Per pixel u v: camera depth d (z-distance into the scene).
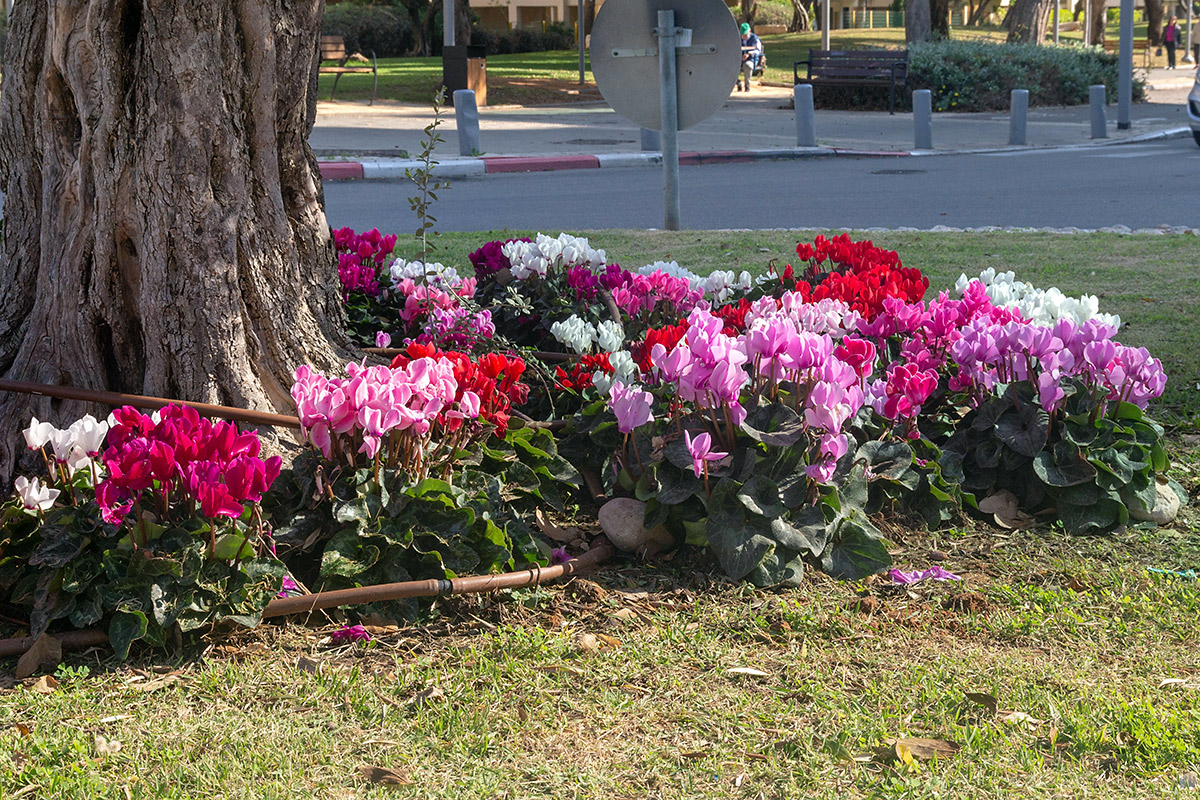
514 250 6.08
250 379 4.21
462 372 3.93
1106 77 30.42
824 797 2.58
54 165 4.17
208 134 4.03
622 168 17.81
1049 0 40.44
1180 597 3.62
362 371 3.62
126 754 2.71
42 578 3.16
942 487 4.24
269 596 3.25
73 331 4.15
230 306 4.13
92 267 4.13
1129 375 4.39
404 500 3.57
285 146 4.46
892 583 3.77
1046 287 8.56
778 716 2.94
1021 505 4.34
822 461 3.74
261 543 3.31
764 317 4.57
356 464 3.64
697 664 3.23
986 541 4.12
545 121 24.33
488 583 3.48
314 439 3.48
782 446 3.74
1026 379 4.72
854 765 2.71
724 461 3.84
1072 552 4.01
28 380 4.09
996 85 28.30
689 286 5.79
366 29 48.28
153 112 3.98
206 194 4.06
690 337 3.83
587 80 34.94
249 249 4.23
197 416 3.29
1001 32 71.06
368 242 6.67
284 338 4.35
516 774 2.68
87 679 3.04
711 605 3.58
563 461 4.29
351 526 3.50
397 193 14.59
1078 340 4.49
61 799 2.52
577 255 6.08
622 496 4.23
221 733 2.82
